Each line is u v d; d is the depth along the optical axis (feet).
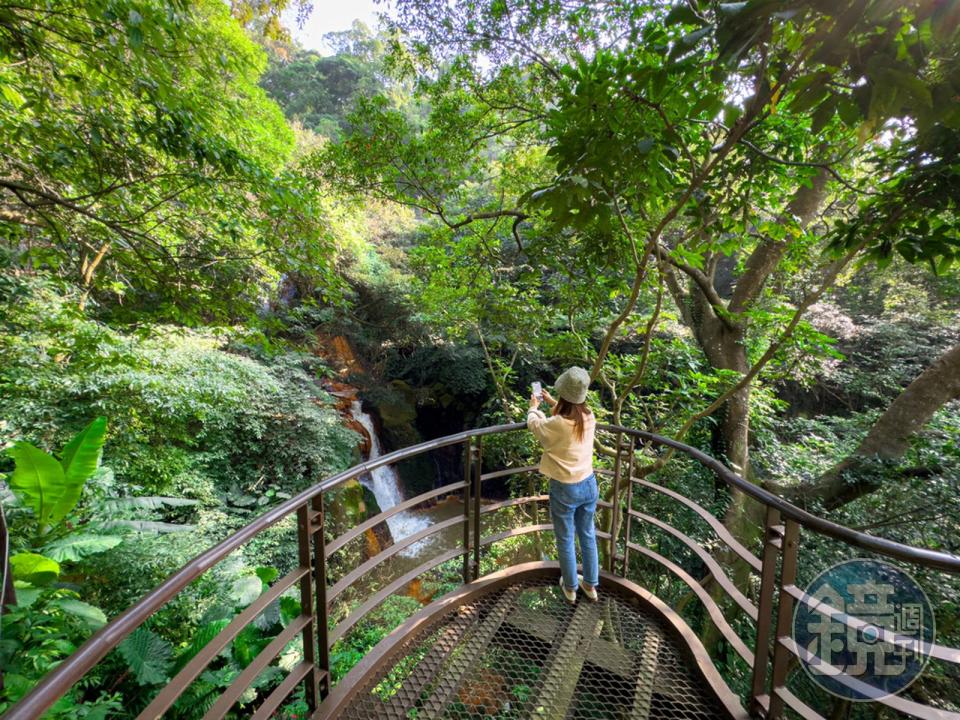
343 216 26.37
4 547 6.36
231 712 10.76
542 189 5.88
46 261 12.59
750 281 19.19
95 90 9.27
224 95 13.03
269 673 11.24
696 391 15.44
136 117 9.94
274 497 22.65
